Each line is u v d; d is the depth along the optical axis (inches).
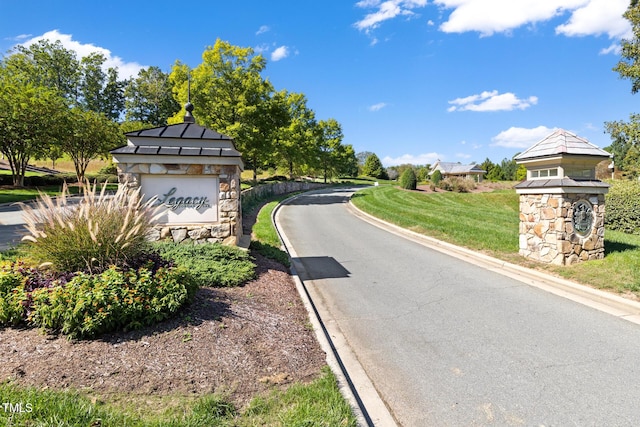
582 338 170.7
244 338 145.0
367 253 370.0
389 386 132.8
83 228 160.2
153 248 225.0
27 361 114.9
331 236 468.1
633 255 286.4
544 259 294.4
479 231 432.5
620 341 166.9
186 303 161.2
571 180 276.7
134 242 171.8
